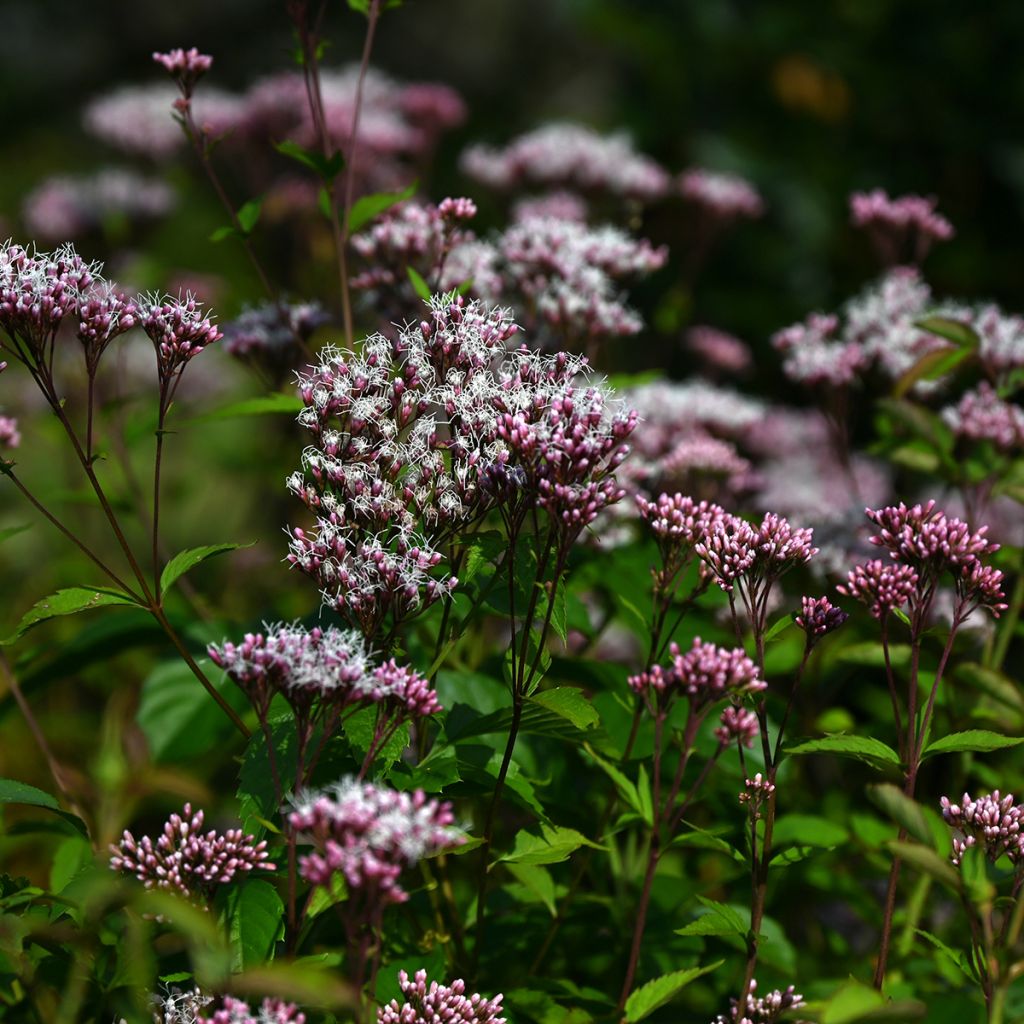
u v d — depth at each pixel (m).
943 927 1.31
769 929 1.28
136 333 1.86
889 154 2.29
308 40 1.31
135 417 1.39
